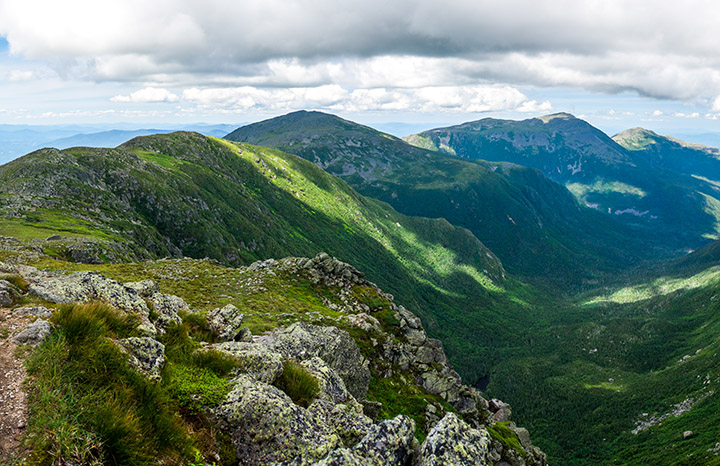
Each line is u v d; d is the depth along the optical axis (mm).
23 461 7039
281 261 57188
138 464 8141
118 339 11695
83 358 9656
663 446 191125
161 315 16734
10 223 98188
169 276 45688
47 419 7762
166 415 9875
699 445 174750
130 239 134375
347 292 50031
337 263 55781
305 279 52156
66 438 7512
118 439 8117
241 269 55969
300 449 10641
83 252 76250
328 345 23266
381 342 35500
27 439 7387
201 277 47406
